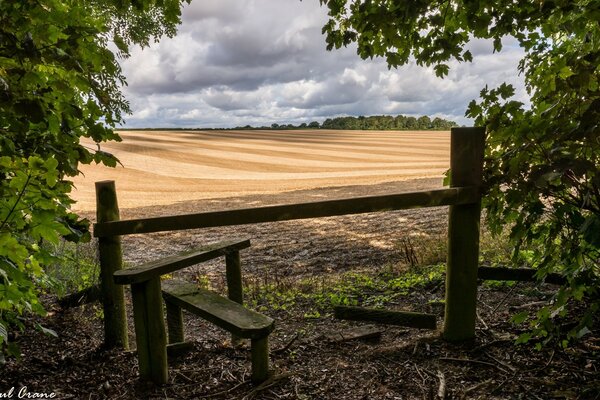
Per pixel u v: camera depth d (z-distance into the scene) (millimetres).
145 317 2744
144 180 29609
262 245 8922
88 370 2949
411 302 4391
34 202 1870
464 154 2918
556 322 3184
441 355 2979
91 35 2070
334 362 3008
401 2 2471
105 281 3260
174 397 2623
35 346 3283
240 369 2943
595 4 2230
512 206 2707
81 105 2658
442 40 2969
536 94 2643
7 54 1930
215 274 6590
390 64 3240
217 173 34312
